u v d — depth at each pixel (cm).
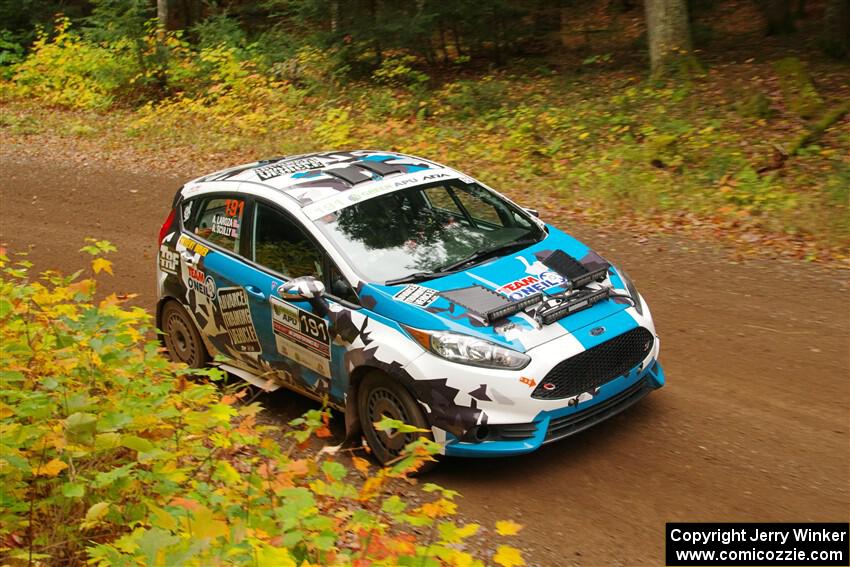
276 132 1688
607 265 587
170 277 725
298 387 624
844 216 927
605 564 441
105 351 438
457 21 2041
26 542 374
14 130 1870
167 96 2109
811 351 659
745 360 656
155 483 399
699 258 884
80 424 354
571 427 527
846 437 536
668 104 1505
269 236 636
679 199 1071
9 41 2542
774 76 1605
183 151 1608
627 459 538
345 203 620
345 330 562
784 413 573
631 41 2284
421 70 2144
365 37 1925
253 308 636
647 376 571
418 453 339
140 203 1295
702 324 730
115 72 2125
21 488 388
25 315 520
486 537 473
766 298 767
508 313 525
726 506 479
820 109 1335
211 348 705
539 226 645
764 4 2330
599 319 538
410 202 627
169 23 2611
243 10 2534
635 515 480
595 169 1246
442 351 515
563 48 2284
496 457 550
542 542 465
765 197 1031
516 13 2089
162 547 283
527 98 1728
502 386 504
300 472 364
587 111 1530
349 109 1650
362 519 344
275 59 2067
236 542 297
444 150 1438
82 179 1462
